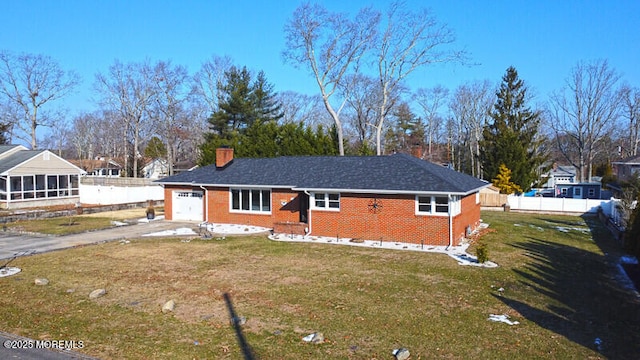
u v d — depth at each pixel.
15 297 14.20
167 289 14.92
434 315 12.39
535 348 10.23
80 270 17.58
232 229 27.58
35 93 60.66
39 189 42.44
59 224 29.95
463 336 10.91
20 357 9.93
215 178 30.16
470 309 12.91
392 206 23.12
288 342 10.59
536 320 12.07
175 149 80.12
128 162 77.62
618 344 10.52
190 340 10.75
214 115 56.09
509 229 28.25
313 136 42.56
